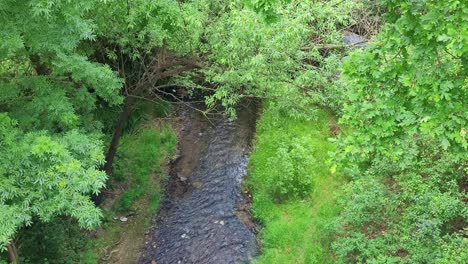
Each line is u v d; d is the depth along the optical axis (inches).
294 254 431.2
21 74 351.9
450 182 387.5
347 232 407.2
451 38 200.2
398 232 374.0
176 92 661.3
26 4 256.5
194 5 394.6
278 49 397.4
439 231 346.3
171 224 483.5
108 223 474.9
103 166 491.8
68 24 272.2
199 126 623.2
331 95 430.6
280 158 492.1
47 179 265.9
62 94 322.0
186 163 566.9
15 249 340.8
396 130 234.5
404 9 218.5
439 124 213.9
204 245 455.2
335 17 434.0
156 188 527.2
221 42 407.5
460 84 223.1
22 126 310.2
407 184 401.1
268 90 459.8
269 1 214.8
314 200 483.2
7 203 268.8
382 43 251.0
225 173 547.5
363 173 463.5
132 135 582.9
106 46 481.7
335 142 272.8
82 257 421.1
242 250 447.5
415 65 227.1
